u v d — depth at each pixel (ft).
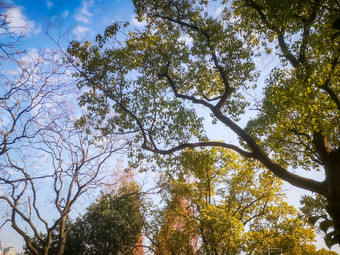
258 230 70.23
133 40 41.29
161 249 69.77
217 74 48.60
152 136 44.04
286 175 32.45
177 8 43.73
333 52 26.21
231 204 70.90
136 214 71.56
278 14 28.14
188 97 42.60
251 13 42.52
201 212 60.49
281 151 49.60
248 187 71.10
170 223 72.02
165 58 43.75
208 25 43.88
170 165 45.06
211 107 40.32
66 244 67.05
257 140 46.32
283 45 38.22
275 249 66.59
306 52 33.19
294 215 68.03
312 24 28.78
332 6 24.48
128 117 44.32
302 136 47.26
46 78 35.99
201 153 46.26
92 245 69.67
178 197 69.31
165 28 47.03
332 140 40.37
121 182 68.28
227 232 54.24
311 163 47.96
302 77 31.40
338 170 28.22
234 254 54.65
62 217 56.59
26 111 37.47
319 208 55.52
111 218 67.31
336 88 35.53
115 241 67.62
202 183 67.10
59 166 56.75
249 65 43.42
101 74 41.14
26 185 55.06
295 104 33.04
